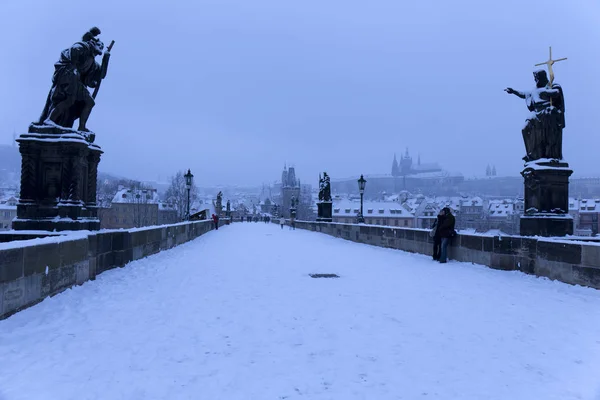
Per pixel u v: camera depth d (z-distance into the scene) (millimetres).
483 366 4449
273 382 4020
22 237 9688
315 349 4969
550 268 9570
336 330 5734
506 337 5430
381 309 6945
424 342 5234
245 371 4285
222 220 58031
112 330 5609
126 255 11664
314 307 7070
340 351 4898
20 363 4398
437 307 7082
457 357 4715
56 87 11250
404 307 7090
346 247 20312
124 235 11422
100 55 12586
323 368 4383
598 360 4621
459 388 3904
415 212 132500
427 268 12055
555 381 4062
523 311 6789
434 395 3754
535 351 4910
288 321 6180
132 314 6465
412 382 4035
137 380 4031
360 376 4176
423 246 15930
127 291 8250
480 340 5316
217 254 16203
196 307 7004
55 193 10766
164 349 4922
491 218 139375
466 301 7543
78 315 6332
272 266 12500
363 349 4973
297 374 4223
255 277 10305
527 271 10461
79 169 10875
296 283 9453
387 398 3693
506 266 11141
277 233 37188
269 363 4512
